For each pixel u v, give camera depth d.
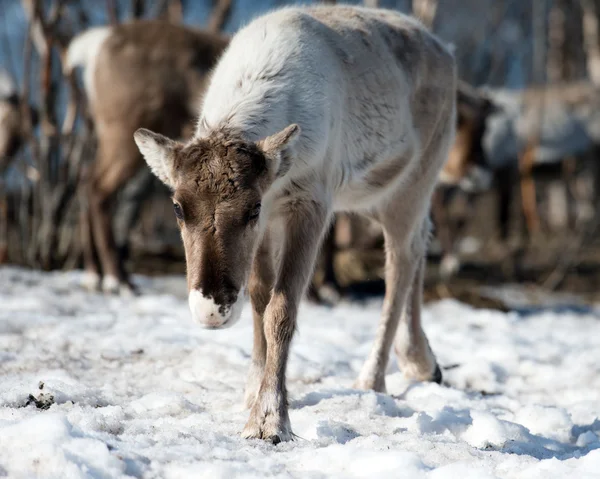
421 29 21.72
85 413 15.02
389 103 19.47
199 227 14.26
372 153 19.33
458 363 24.03
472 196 69.56
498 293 43.94
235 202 14.32
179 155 14.98
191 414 16.39
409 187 21.05
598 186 68.44
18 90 44.31
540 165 66.19
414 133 20.67
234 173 14.45
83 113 40.94
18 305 27.56
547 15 94.88
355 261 42.88
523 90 71.62
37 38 40.50
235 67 17.27
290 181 16.56
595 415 19.48
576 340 30.38
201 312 13.78
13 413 14.97
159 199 65.31
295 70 17.09
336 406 17.27
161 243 48.16
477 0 89.38
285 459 13.68
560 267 51.25
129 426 14.95
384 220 21.06
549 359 25.77
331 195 17.66
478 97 47.59
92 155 41.31
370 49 19.38
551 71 88.25
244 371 20.08
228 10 46.31
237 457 13.55
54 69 47.62
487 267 50.41
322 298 37.78
